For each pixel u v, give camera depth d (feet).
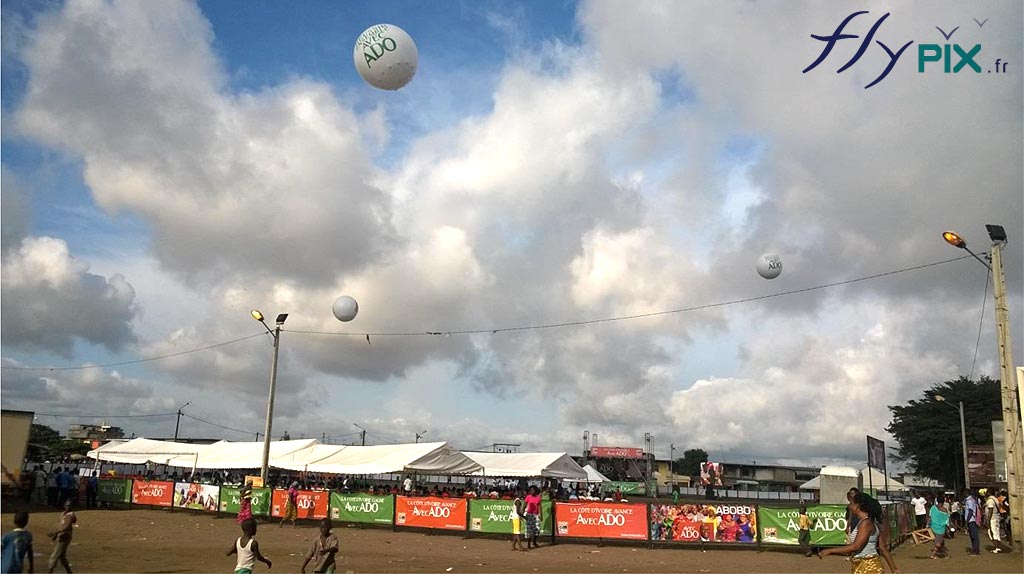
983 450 168.66
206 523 95.09
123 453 147.64
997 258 73.10
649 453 274.36
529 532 75.05
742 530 73.67
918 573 58.08
